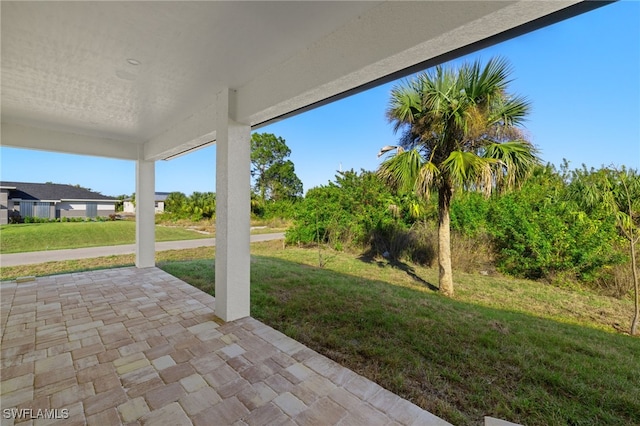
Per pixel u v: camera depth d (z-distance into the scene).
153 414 1.78
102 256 7.95
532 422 1.76
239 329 3.07
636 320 2.60
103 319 3.30
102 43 2.34
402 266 5.27
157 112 4.05
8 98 3.54
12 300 3.94
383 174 4.07
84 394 1.97
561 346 2.52
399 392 2.06
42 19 2.01
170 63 2.68
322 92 2.43
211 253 8.72
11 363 2.35
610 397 1.92
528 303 3.36
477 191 3.44
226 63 2.69
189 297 4.13
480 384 2.13
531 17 1.47
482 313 3.28
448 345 2.68
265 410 1.83
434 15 1.63
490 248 3.96
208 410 1.83
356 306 3.72
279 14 1.96
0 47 2.39
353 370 2.34
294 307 3.76
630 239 2.66
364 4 1.87
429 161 3.79
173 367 2.32
